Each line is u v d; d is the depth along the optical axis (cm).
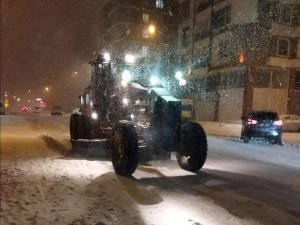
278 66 3506
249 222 539
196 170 908
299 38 3581
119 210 566
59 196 633
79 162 984
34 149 1248
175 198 656
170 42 5450
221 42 3909
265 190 748
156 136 873
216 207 609
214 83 4059
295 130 2752
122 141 833
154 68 1034
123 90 1055
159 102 874
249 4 3522
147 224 511
